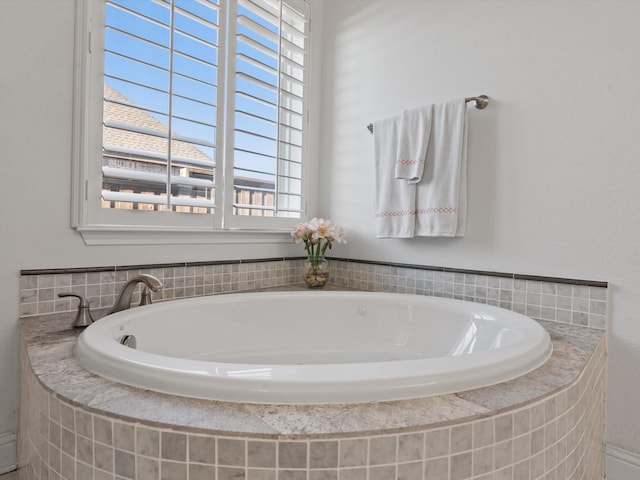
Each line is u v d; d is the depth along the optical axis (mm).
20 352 1349
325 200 2604
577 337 1446
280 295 1946
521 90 1774
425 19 2119
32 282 1487
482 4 1905
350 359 1889
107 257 1688
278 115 2318
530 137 1749
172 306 1616
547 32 1703
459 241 1979
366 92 2387
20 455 1264
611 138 1545
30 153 1467
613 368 1546
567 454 955
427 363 930
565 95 1654
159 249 1859
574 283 1630
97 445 777
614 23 1536
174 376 849
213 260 2076
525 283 1764
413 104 2164
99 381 906
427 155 1996
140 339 1446
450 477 755
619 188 1529
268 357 1852
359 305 1976
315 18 2572
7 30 1404
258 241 2295
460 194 1924
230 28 2084
